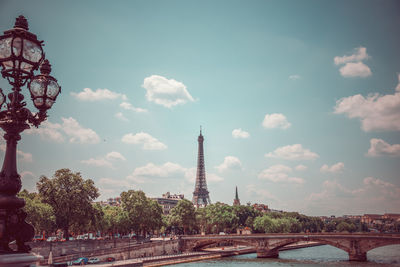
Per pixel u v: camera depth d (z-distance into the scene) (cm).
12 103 1130
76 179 10956
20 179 1122
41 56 1185
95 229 13162
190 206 17862
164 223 19162
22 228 1077
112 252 11369
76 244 10806
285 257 15112
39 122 1198
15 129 1118
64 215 10725
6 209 1066
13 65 1116
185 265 11931
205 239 15638
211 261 13338
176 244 15175
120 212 14375
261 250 14788
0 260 952
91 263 10131
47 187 10719
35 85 1163
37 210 9556
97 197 11362
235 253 16412
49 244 9856
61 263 9200
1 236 1034
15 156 1126
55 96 1209
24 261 993
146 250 13200
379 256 15000
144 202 14775
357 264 11725
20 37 1118
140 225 15012
